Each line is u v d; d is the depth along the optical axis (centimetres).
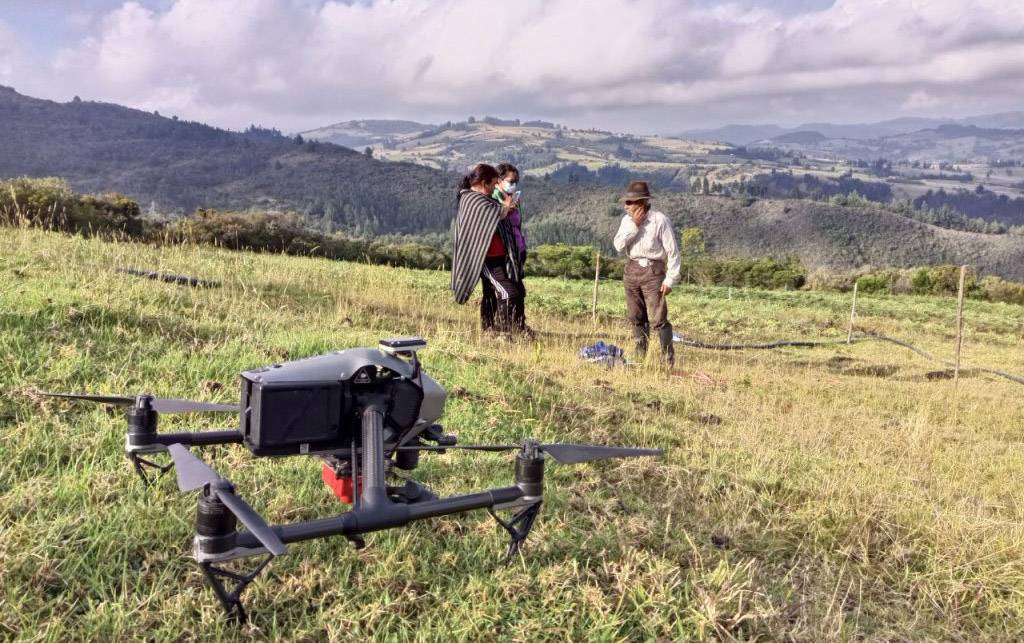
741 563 460
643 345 1133
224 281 1124
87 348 601
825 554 496
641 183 1086
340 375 336
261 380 319
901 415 1002
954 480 717
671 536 481
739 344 1664
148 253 1327
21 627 309
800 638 393
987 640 432
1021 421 1041
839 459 725
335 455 346
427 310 1302
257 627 329
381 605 357
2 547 344
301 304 1102
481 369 779
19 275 841
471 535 432
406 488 353
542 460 340
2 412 482
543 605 377
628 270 1116
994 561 507
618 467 581
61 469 430
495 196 1048
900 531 551
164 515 395
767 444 723
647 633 372
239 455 478
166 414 508
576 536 453
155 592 337
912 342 2056
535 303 1986
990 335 2395
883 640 411
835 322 2339
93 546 360
